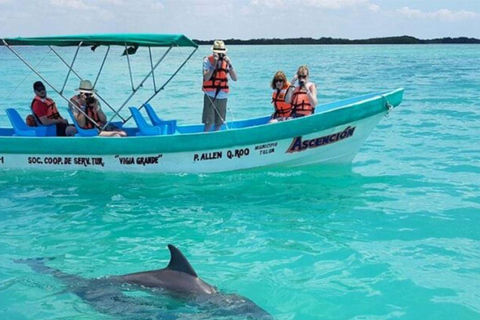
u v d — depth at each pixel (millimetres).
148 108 11742
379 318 5750
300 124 10703
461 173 11133
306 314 5844
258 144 10797
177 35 10148
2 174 11070
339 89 28875
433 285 6410
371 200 9445
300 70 11305
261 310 5414
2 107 22062
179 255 5969
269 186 10320
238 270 6836
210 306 5504
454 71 42594
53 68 47781
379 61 63438
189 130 12594
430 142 14219
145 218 8688
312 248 7469
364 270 6805
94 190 10117
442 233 7953
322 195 9758
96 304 5750
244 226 8305
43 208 9164
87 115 11250
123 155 10820
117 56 82500
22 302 5984
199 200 9547
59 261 7129
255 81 34375
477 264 6949
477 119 17844
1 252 7383
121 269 6902
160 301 5664
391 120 17844
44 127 11406
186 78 38406
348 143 11250
